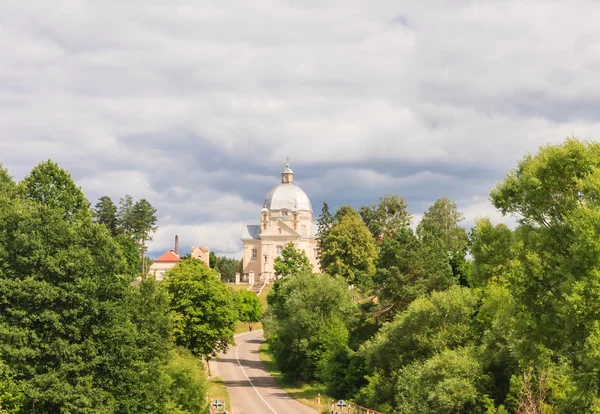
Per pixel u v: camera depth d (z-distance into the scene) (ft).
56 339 122.21
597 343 98.53
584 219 107.24
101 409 121.39
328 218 467.11
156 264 532.73
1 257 125.49
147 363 141.18
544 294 120.37
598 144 118.83
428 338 176.24
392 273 225.15
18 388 114.32
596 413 101.60
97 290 129.90
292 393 247.09
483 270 132.05
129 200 417.49
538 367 133.69
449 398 140.87
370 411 182.19
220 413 194.18
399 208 454.40
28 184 154.71
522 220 125.80
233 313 228.84
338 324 258.57
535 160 121.90
